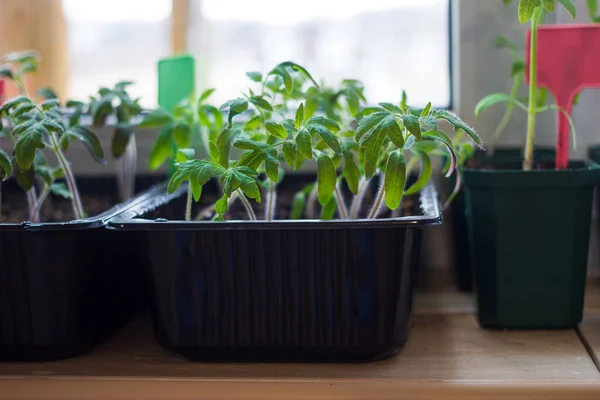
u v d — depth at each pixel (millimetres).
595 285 922
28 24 1087
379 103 634
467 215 770
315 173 973
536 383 601
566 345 704
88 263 680
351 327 635
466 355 680
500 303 740
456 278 929
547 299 733
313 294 633
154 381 620
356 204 756
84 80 1138
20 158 639
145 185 1000
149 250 642
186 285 641
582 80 763
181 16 1058
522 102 883
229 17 1094
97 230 700
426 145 735
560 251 720
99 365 669
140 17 1118
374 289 627
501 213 717
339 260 625
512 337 733
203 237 629
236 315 643
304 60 1105
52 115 737
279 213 883
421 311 833
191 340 650
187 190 867
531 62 766
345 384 609
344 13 1087
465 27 928
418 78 1066
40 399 620
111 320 748
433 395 600
